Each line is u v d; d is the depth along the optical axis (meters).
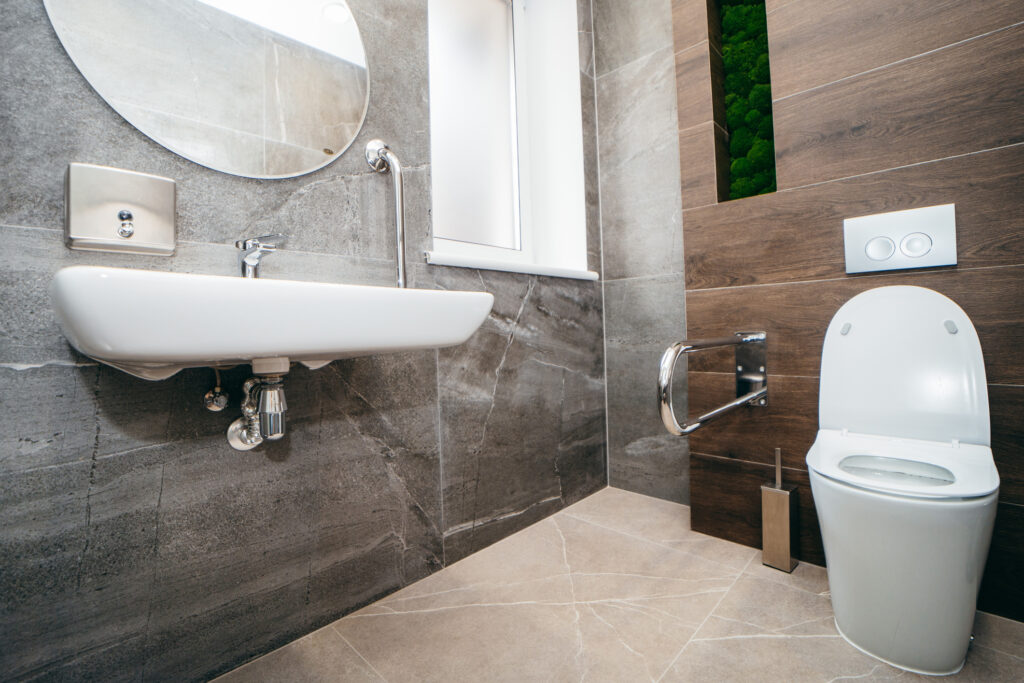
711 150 1.46
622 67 1.84
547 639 1.01
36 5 0.75
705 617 1.07
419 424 1.26
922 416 1.06
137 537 0.82
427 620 1.09
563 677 0.90
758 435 1.38
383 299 0.72
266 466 0.98
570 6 1.87
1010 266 1.01
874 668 0.90
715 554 1.37
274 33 1.02
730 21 1.54
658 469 1.80
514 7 1.94
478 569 1.31
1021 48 0.99
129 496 0.81
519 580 1.25
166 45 0.88
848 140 1.21
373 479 1.16
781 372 1.34
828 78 1.23
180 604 0.87
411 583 1.24
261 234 0.98
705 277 1.48
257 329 0.60
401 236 1.11
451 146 1.72
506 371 1.51
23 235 0.72
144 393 0.83
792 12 1.29
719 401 1.46
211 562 0.90
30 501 0.72
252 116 0.98
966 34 1.05
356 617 1.10
